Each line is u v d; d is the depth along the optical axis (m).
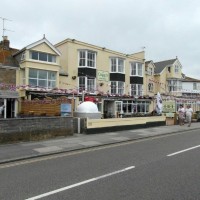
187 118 26.61
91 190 6.90
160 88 47.72
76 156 11.62
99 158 11.04
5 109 26.33
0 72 27.88
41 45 29.95
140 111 41.03
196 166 9.43
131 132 20.12
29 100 23.42
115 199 6.23
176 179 7.81
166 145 14.50
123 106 38.66
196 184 7.31
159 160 10.48
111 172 8.68
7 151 12.20
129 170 8.92
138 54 42.09
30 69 29.12
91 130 18.75
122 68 39.47
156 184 7.34
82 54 34.81
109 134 18.70
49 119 16.36
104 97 33.22
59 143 14.61
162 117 26.03
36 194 6.68
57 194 6.65
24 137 15.05
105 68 37.25
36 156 11.59
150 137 18.34
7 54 29.86
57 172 8.80
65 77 33.03
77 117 19.48
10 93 26.38
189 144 14.77
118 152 12.44
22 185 7.41
